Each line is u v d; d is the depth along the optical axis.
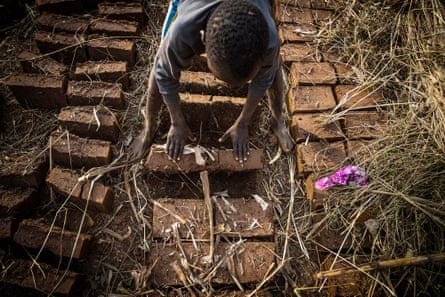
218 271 1.61
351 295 1.62
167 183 1.82
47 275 1.54
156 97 1.63
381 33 2.20
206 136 1.93
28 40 2.18
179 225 1.68
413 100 2.00
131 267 1.65
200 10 1.10
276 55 1.28
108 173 1.80
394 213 1.69
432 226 1.65
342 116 1.94
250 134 1.95
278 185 1.87
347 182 1.76
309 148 1.86
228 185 1.84
